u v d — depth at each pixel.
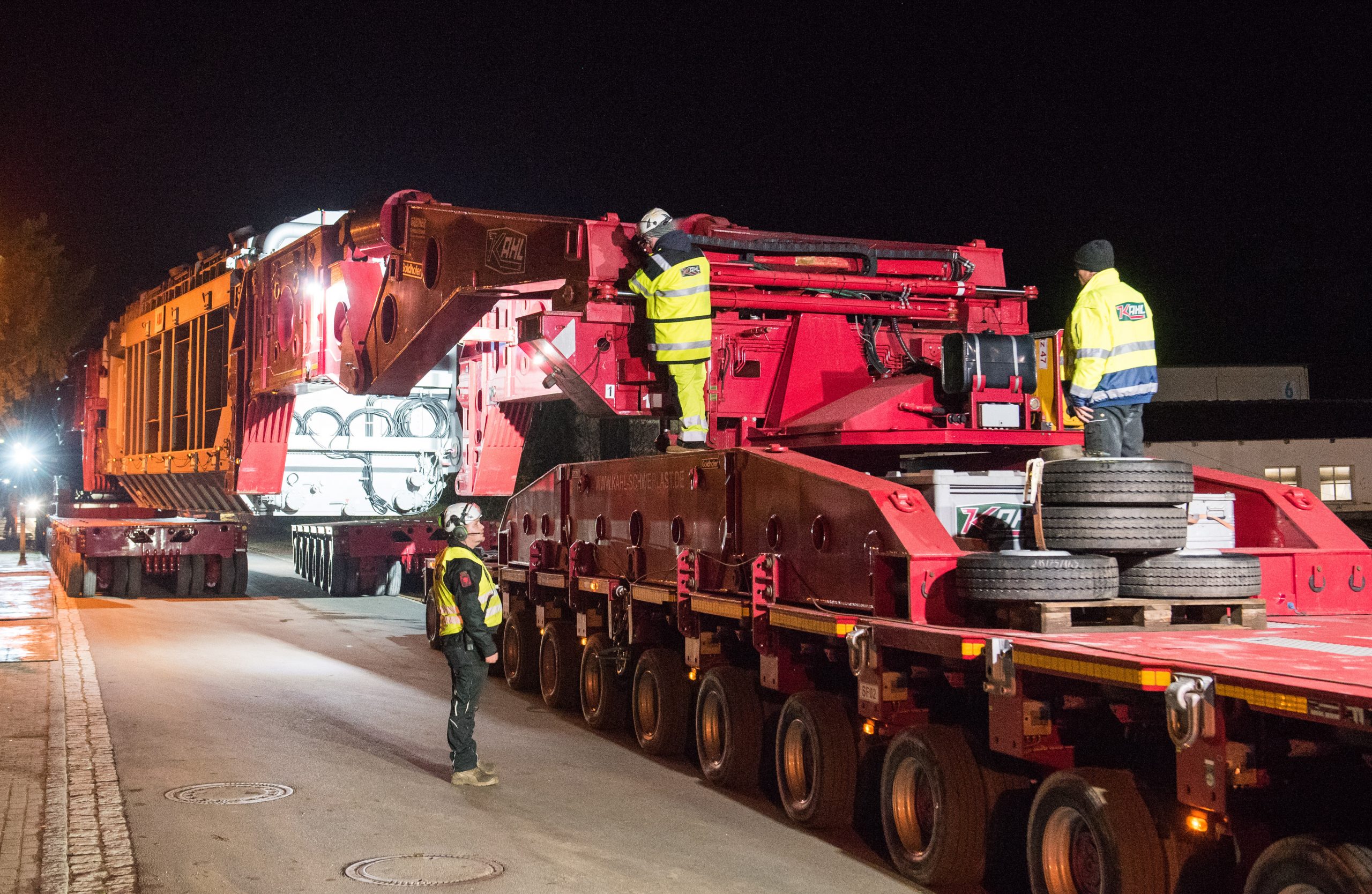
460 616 7.84
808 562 7.14
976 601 5.84
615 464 9.91
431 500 17.34
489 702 11.27
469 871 6.05
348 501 16.84
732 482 8.04
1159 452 40.34
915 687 6.32
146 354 21.53
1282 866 3.98
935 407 8.43
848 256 9.57
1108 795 4.81
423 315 10.66
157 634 15.49
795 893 5.85
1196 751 4.40
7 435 32.91
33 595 20.55
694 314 8.70
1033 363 8.43
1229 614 5.95
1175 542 5.88
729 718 7.88
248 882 5.84
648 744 8.98
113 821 6.86
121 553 19.88
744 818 7.25
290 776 8.02
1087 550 5.87
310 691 11.38
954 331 9.84
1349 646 5.11
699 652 8.34
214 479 18.11
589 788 7.94
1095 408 7.04
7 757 8.43
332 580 20.98
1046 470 6.04
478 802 7.46
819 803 6.82
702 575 8.38
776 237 9.92
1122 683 4.63
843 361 9.37
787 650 7.38
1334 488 39.75
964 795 5.76
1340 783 4.45
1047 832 5.16
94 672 12.33
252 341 15.78
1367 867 3.69
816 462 7.39
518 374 15.05
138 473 21.94
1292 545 7.22
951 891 5.93
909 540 6.18
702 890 5.86
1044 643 5.25
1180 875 4.66
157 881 5.84
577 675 10.79
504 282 9.66
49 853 6.22
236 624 16.67
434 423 16.91
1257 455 40.03
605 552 10.09
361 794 7.56
